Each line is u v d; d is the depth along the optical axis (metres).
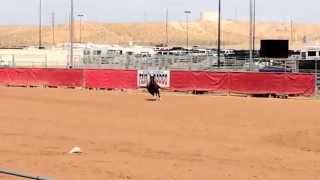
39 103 77.31
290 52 186.62
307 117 62.00
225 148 42.59
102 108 71.12
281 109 69.75
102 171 33.62
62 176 32.09
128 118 61.09
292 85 86.12
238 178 32.06
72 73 106.69
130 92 96.06
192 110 68.94
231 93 90.38
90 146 43.03
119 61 142.88
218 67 125.94
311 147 43.22
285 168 35.16
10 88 105.38
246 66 130.12
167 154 39.81
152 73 97.62
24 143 44.06
